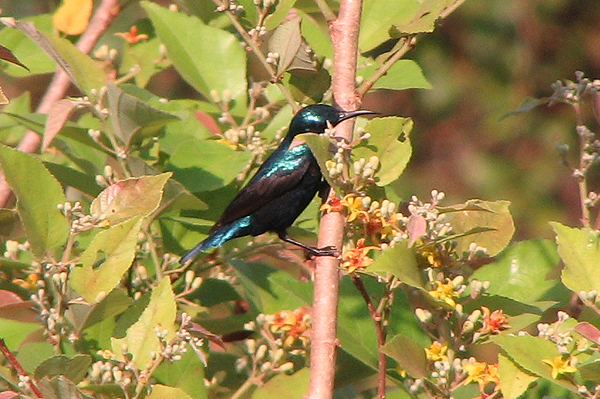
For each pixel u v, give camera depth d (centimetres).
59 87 884
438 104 2422
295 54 721
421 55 2397
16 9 1703
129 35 893
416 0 833
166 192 682
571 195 2362
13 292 657
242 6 781
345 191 658
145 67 906
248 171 789
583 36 2395
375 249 637
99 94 711
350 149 663
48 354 660
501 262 745
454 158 2427
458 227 648
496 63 2403
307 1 919
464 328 590
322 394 589
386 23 831
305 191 875
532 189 2381
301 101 759
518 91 2406
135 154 768
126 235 615
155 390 570
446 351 598
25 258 745
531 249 747
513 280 740
